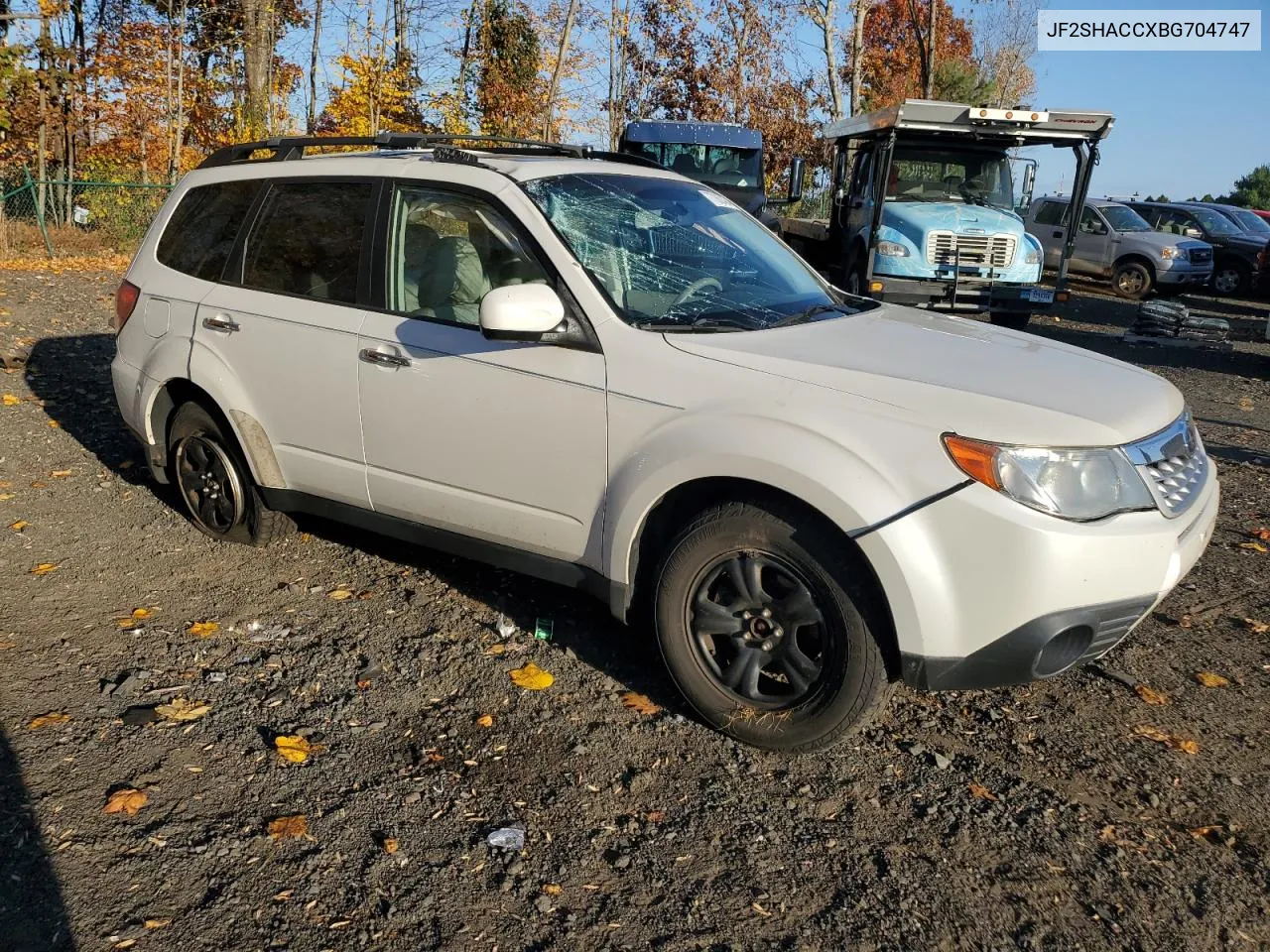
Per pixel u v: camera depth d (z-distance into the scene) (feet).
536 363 11.80
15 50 58.23
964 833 9.76
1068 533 9.34
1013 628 9.46
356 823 9.71
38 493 18.62
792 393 10.37
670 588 11.14
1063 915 8.71
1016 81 110.73
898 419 9.87
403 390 12.95
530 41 80.18
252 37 70.33
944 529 9.51
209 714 11.52
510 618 14.06
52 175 72.18
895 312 13.79
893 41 118.11
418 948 8.21
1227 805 10.21
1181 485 10.55
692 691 11.25
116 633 13.35
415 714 11.66
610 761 10.85
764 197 54.03
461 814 9.91
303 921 8.45
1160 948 8.36
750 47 90.33
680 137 53.52
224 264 15.46
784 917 8.67
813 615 10.40
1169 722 11.71
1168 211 68.44
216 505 16.30
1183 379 34.78
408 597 14.65
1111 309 55.72
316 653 13.01
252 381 14.74
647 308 11.90
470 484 12.65
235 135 71.51
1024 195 43.96
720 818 9.96
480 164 13.07
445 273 12.85
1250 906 8.82
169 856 9.16
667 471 10.78
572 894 8.88
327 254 14.12
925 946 8.36
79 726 11.15
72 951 8.02
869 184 43.50
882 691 10.23
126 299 16.93
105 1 75.97
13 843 9.21
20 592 14.43
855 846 9.58
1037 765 10.87
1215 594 15.24
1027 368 11.14
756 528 10.45
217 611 14.12
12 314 35.53
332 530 17.15
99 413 24.12
